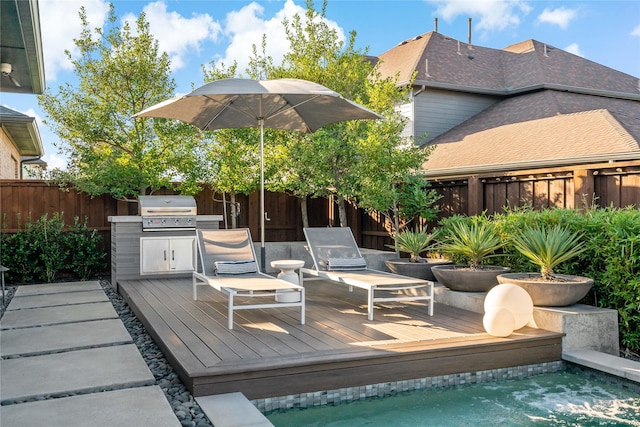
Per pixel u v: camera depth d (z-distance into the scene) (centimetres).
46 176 1034
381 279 624
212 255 709
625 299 534
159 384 424
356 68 1065
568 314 514
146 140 1061
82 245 1021
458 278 646
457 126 1488
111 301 807
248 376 402
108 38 1027
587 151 968
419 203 891
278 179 1073
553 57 1675
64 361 475
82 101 1027
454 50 1669
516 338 493
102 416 351
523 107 1416
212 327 546
